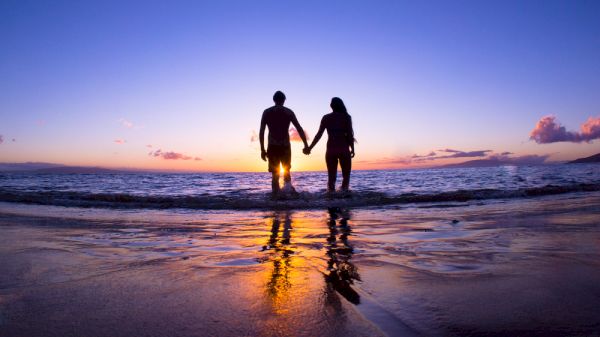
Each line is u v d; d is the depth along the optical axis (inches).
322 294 45.9
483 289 46.8
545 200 194.4
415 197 219.6
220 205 198.5
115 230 110.0
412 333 34.0
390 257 68.2
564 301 41.7
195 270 59.2
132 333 34.8
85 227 116.7
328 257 69.1
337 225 119.5
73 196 243.8
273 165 248.5
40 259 67.9
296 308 40.9
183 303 42.9
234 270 59.1
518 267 57.5
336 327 35.6
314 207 190.9
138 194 298.5
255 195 271.7
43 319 38.2
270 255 71.7
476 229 100.9
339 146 263.1
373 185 427.5
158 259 68.1
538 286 47.4
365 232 102.6
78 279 53.8
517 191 243.0
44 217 145.3
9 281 52.8
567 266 57.1
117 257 70.1
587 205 154.9
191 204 203.2
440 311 39.4
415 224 117.1
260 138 252.1
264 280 52.8
